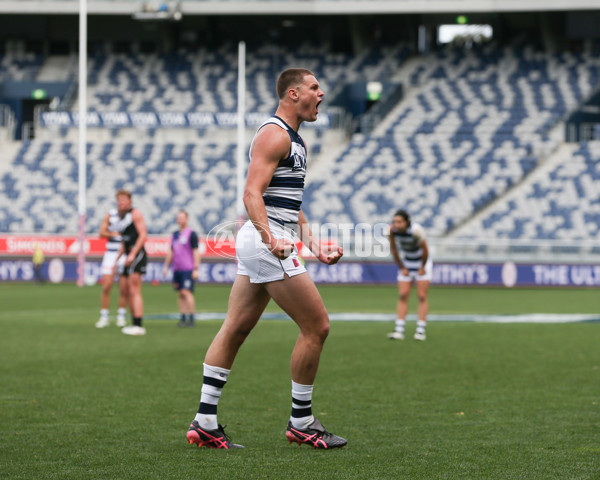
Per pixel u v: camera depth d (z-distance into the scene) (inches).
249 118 1684.3
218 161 1657.2
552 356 502.3
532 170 1557.6
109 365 456.1
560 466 238.1
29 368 443.5
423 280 594.9
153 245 1342.3
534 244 1278.3
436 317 792.3
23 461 243.4
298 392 260.8
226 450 258.4
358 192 1553.9
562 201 1480.1
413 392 372.8
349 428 294.5
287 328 679.1
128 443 268.1
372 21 1900.8
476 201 1507.1
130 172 1637.6
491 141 1635.1
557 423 303.3
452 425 299.9
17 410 325.7
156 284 1191.6
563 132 1632.6
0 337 598.5
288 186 255.4
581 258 1267.2
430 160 1610.5
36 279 1328.7
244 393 368.5
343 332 651.5
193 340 584.1
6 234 1364.4
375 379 411.2
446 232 1461.6
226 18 1920.5
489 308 904.9
